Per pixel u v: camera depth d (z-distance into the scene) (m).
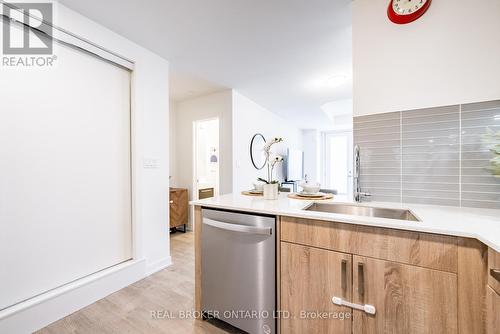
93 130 1.84
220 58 2.48
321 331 1.14
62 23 1.62
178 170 4.07
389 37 1.52
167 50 2.29
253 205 1.43
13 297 1.41
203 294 1.55
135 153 2.12
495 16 1.26
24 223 1.46
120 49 2.00
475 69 1.30
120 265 2.00
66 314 1.59
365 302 1.03
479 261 0.82
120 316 1.60
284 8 1.69
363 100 1.61
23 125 1.46
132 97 2.13
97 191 1.87
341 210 1.57
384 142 1.55
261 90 3.54
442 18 1.37
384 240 0.98
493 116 1.26
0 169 1.36
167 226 2.46
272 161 1.75
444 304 0.88
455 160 1.36
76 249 1.73
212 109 3.66
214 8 1.68
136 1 1.59
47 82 1.57
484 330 0.81
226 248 1.43
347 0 1.61
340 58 2.50
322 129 7.06
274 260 1.27
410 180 1.49
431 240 0.90
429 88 1.42
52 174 1.59
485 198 1.30
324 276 1.13
